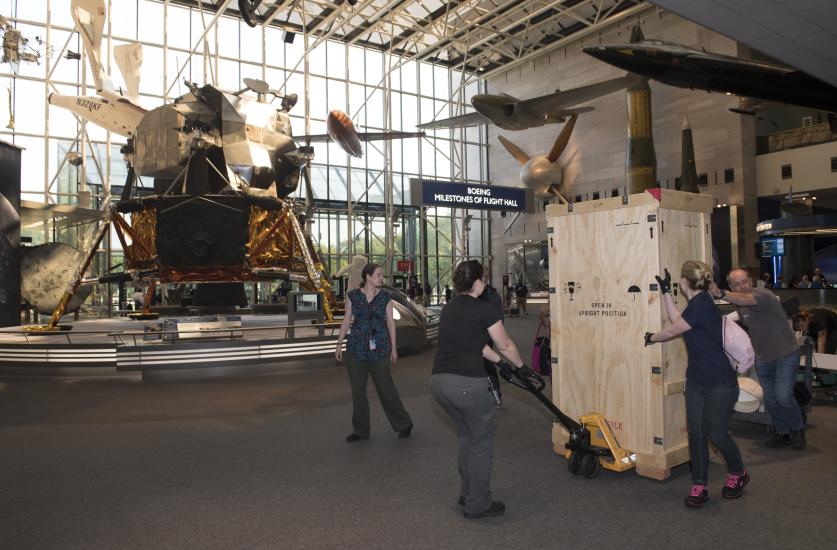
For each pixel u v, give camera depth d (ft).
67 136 80.89
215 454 16.97
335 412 22.74
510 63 111.45
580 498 12.82
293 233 45.34
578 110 59.16
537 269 116.98
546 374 23.13
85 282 42.83
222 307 57.98
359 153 49.37
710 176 88.53
